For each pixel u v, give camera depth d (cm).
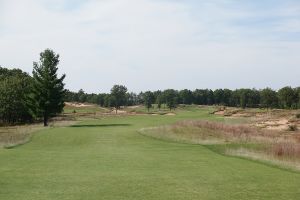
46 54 6912
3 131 5469
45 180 1742
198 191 1578
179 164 2362
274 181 1819
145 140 4294
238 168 2227
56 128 5766
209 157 2761
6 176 1822
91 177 1842
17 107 8475
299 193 1572
